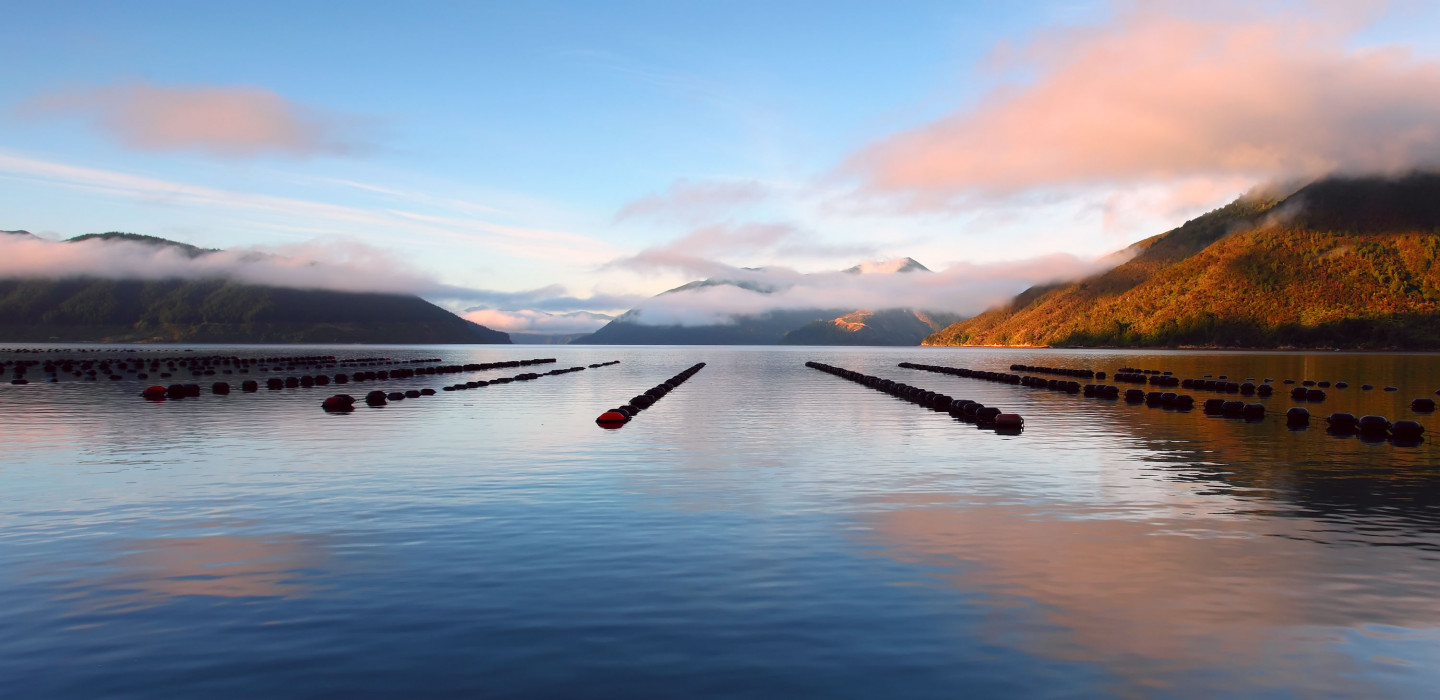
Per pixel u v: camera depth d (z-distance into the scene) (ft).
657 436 98.22
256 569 41.14
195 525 50.26
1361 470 72.90
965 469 72.64
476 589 38.01
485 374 273.75
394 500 57.93
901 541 46.55
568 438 95.86
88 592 37.73
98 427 106.93
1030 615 34.81
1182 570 41.09
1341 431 105.81
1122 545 45.78
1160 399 153.58
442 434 99.71
